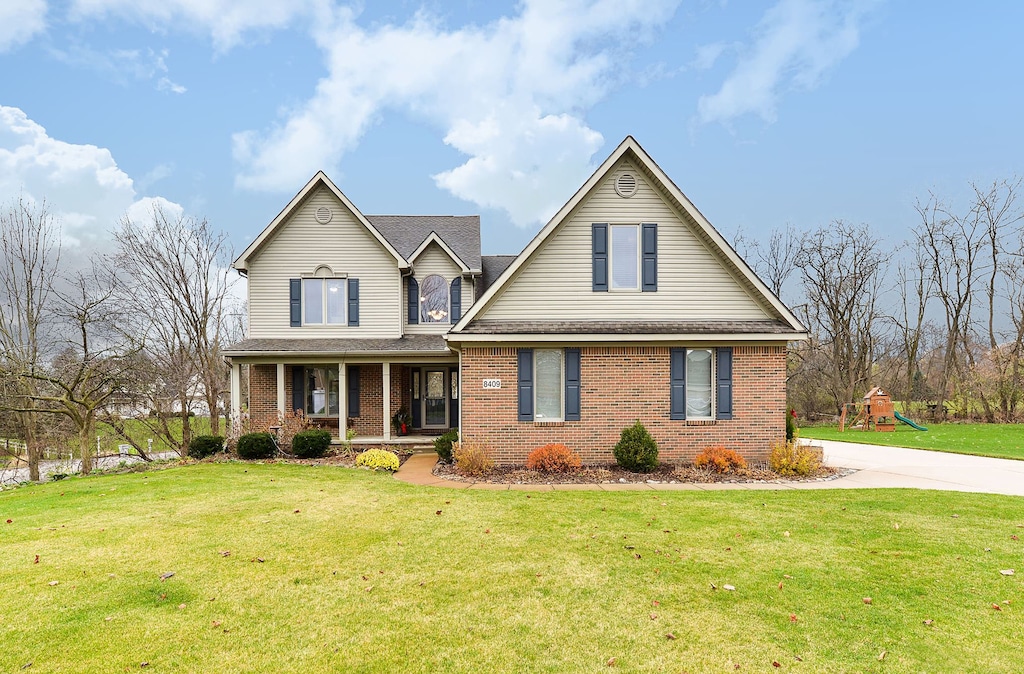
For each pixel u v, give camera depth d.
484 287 21.11
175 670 4.45
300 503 9.96
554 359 14.07
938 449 18.16
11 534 8.09
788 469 12.84
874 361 37.34
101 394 20.42
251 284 19.08
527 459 13.76
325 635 5.00
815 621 5.23
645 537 7.79
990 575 6.33
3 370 20.17
